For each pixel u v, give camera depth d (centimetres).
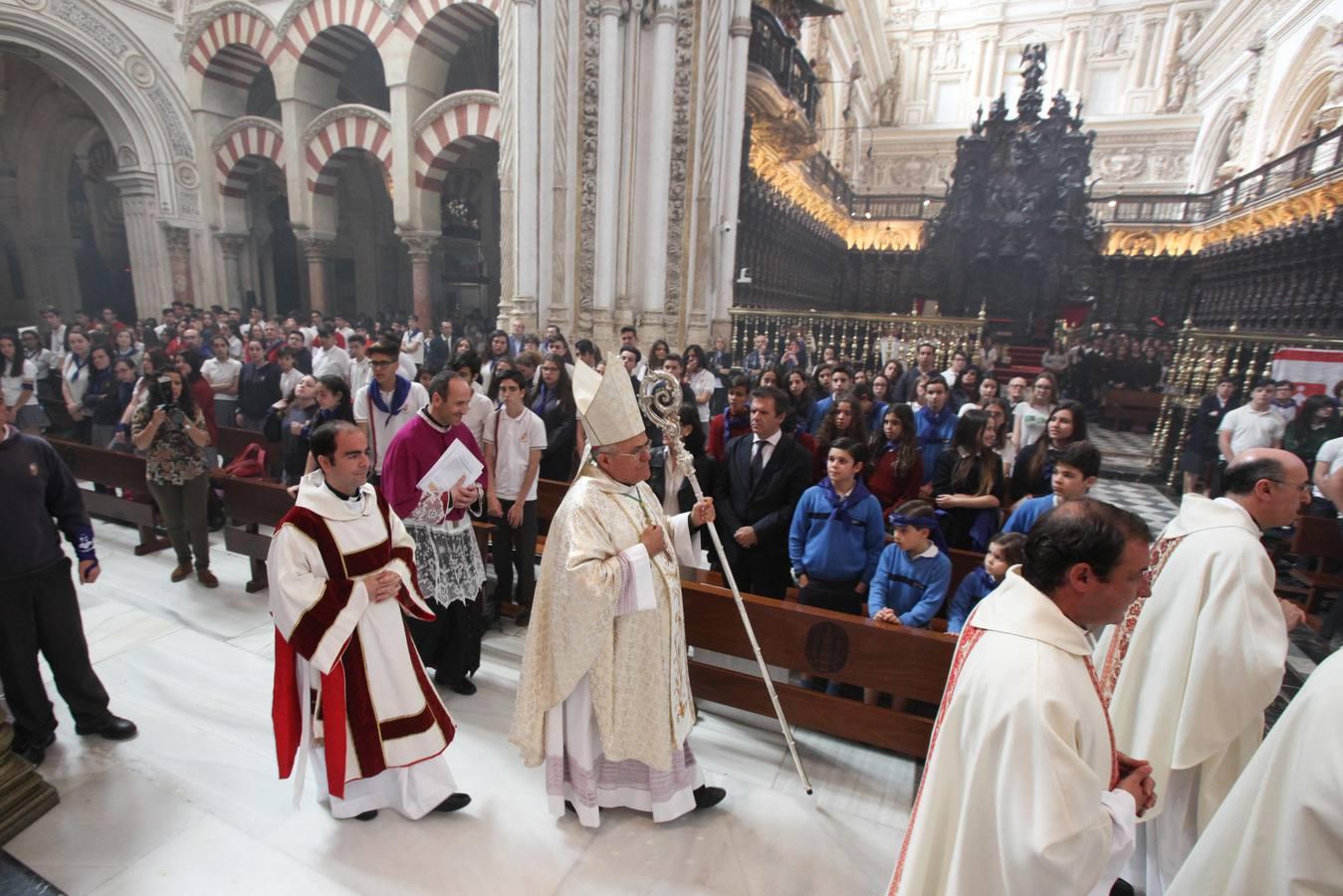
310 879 230
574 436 527
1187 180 2608
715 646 308
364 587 233
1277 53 1784
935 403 540
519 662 379
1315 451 612
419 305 1452
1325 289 1314
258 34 1489
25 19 1316
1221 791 206
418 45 1341
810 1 1428
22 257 1762
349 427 234
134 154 1545
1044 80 2856
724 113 1151
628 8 1090
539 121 1109
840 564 327
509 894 226
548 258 1153
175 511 443
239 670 355
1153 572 219
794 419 483
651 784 244
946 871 153
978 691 141
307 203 1536
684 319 1187
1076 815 125
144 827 250
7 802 243
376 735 241
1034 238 2066
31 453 270
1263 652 189
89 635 383
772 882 234
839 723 295
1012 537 274
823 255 2245
